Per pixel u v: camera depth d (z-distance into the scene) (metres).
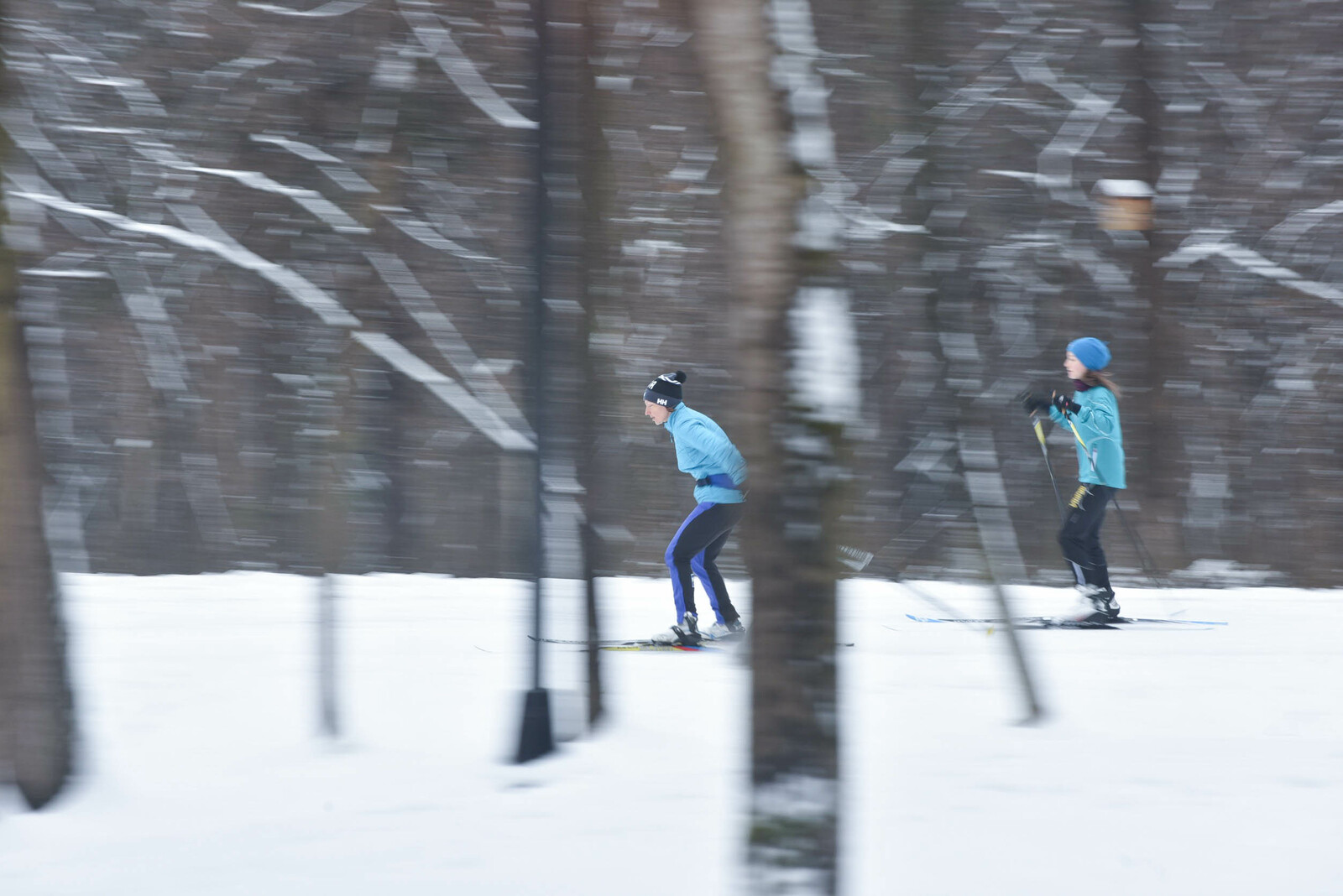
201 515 32.84
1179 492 33.41
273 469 32.38
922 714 16.98
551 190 15.74
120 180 22.17
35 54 20.14
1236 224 33.34
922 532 30.83
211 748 15.30
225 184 20.72
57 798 13.10
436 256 24.39
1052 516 32.22
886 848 11.21
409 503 32.75
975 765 14.15
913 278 17.34
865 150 17.05
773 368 8.82
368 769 14.43
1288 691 18.27
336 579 16.25
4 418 13.01
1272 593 30.28
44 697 13.13
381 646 21.81
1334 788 13.13
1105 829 11.72
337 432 16.81
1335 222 33.16
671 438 32.22
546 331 16.09
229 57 20.97
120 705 17.19
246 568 32.88
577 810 12.66
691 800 13.04
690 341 30.91
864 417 28.95
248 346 29.88
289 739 15.72
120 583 29.88
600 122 16.56
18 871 11.15
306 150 19.27
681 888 10.33
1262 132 33.03
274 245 19.64
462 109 20.52
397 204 20.84
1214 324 33.38
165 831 12.22
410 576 31.53
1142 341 33.25
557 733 15.99
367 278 18.56
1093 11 30.41
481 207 23.34
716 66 9.02
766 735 8.81
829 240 8.98
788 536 8.77
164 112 20.89
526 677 15.09
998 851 11.12
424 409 32.22
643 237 29.61
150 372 30.41
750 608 8.98
